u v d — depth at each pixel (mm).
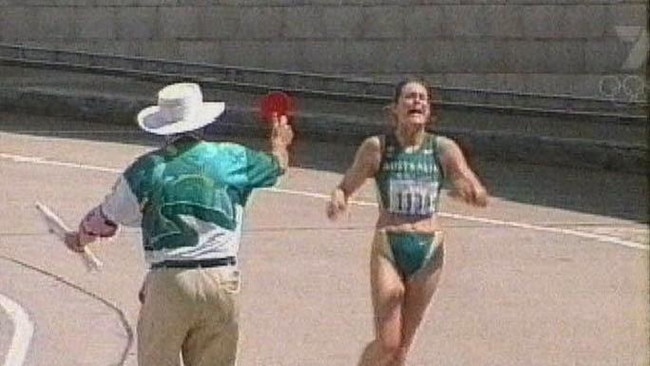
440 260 16344
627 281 24594
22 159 35719
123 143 38500
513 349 19828
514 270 25500
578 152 38875
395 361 16375
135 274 23891
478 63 45812
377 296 16125
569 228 30172
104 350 19250
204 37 45812
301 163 37156
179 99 13766
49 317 21000
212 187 13547
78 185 32531
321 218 30016
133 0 45688
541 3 45656
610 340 20406
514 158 39719
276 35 45812
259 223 29266
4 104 42656
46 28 45844
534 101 45375
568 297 23266
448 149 16328
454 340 20266
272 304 22188
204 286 13422
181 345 13703
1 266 24359
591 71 45875
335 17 45781
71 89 43125
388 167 16250
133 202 13633
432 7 45688
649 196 34562
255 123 40344
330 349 19516
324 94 45219
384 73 45750
